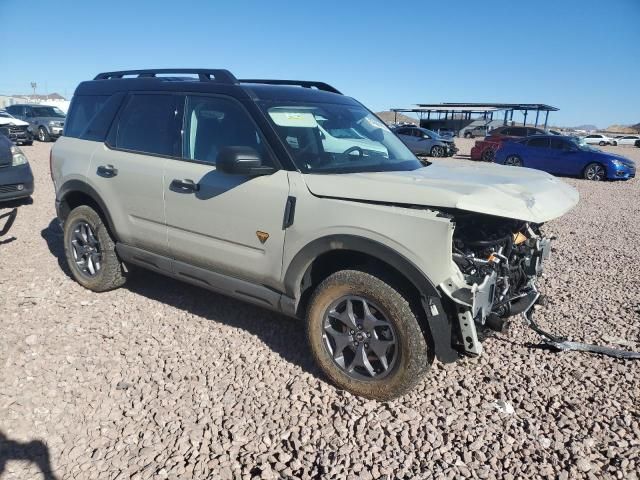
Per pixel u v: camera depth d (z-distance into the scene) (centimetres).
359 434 292
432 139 2500
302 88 423
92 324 420
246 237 354
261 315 443
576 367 368
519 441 289
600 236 814
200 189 375
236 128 370
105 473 262
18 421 299
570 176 1845
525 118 4709
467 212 299
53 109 2472
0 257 591
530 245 364
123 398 323
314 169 340
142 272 516
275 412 311
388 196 299
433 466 270
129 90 452
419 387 340
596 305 488
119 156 438
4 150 808
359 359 321
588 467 268
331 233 312
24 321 422
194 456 274
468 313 290
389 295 301
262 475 262
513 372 361
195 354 377
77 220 481
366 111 457
